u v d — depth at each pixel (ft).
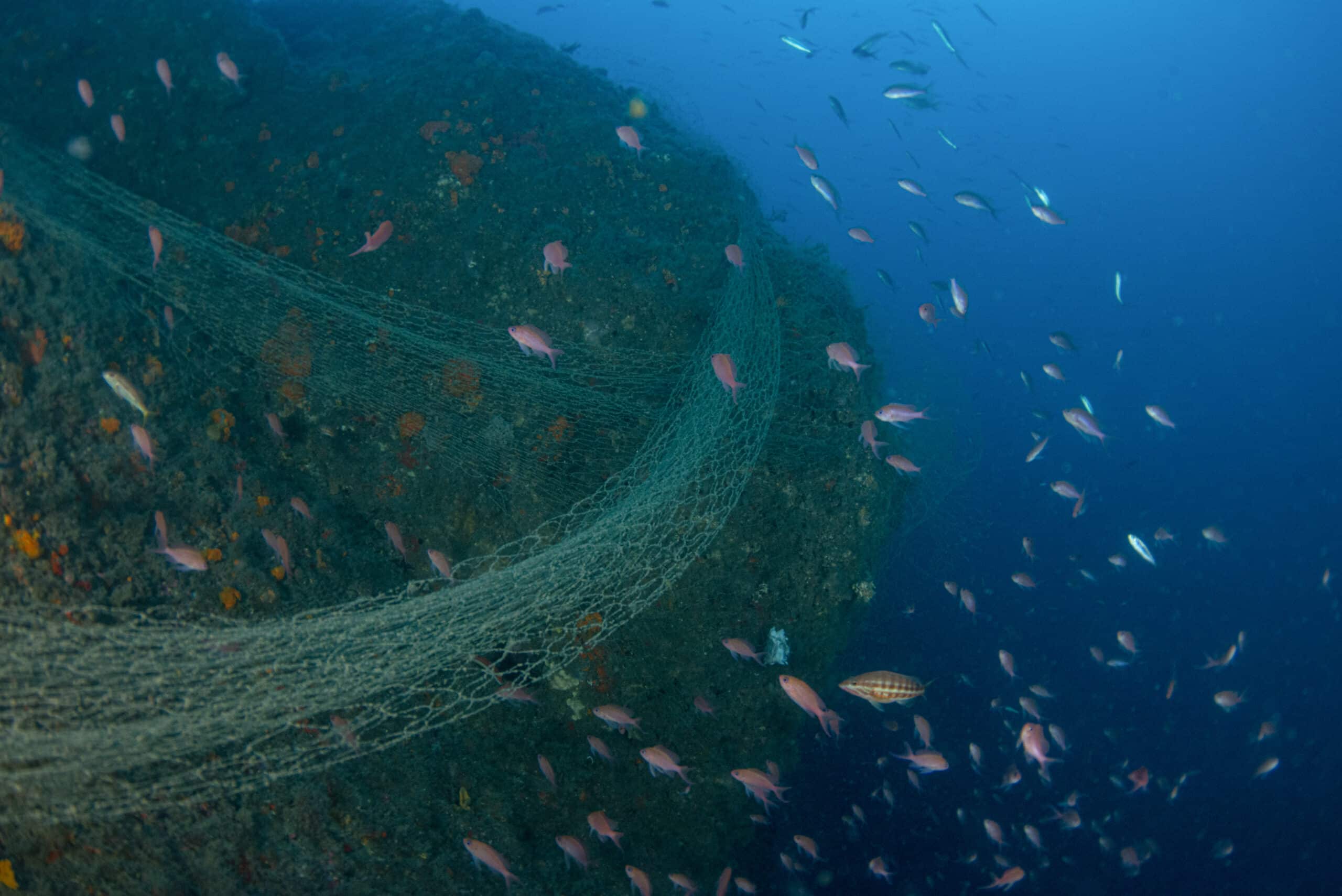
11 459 11.45
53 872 9.73
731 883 17.34
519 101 20.34
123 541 11.95
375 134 19.06
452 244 18.06
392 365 16.84
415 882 12.25
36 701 9.73
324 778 11.95
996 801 30.17
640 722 16.28
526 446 16.63
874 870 19.75
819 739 22.89
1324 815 37.76
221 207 18.39
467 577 16.10
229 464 14.39
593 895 14.35
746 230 19.70
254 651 11.48
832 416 17.66
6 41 18.69
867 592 18.03
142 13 19.54
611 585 14.87
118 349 14.11
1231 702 22.13
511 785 14.70
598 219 18.89
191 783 10.73
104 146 18.51
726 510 15.64
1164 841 33.42
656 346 17.52
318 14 25.30
